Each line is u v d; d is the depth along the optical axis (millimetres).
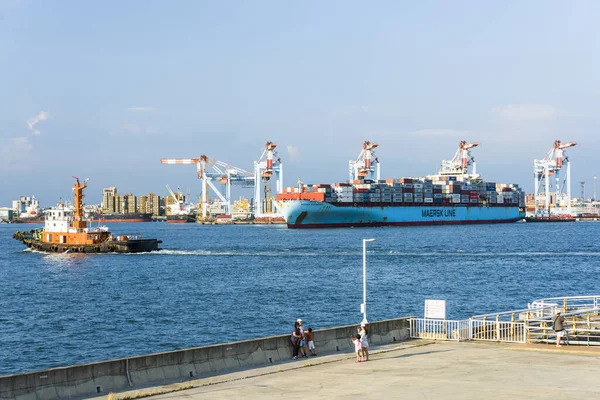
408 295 101375
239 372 39781
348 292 104750
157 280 124188
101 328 75812
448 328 54812
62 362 60312
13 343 68125
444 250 195625
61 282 122688
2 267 151250
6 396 32281
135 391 35031
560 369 38438
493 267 145250
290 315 83375
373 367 40375
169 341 68625
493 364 40219
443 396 32594
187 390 35281
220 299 97812
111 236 188875
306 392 34250
